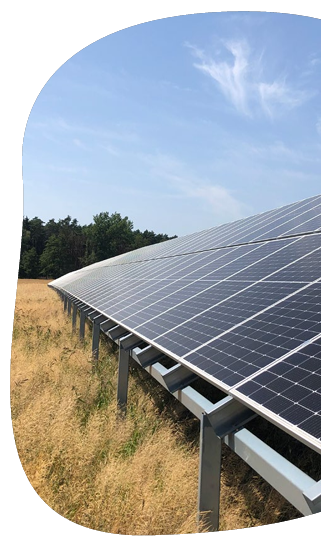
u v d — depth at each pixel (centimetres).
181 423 823
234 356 512
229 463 679
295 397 380
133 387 1000
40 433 755
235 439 438
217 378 477
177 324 734
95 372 1120
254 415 463
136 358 823
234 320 627
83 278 2753
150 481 613
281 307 586
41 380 1045
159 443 705
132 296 1185
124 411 873
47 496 622
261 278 770
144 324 833
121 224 9081
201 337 622
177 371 608
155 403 910
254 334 546
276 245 974
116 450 725
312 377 394
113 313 1062
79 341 1534
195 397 531
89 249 8706
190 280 1040
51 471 679
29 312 2383
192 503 563
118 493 596
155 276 1367
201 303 795
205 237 1792
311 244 828
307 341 461
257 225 1388
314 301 550
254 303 658
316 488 318
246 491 623
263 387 417
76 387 988
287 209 1356
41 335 1619
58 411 841
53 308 2703
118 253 9125
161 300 970
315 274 648
